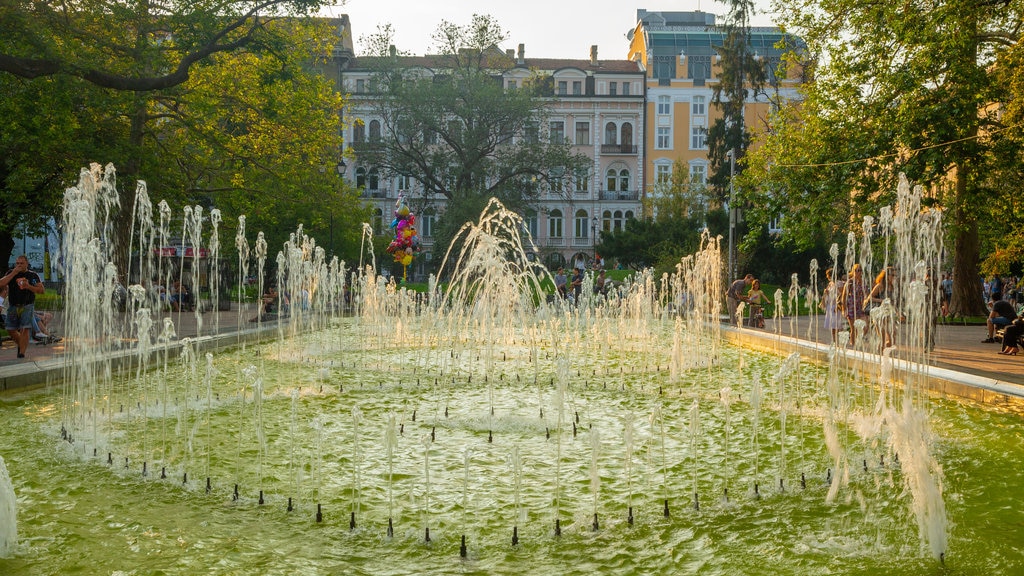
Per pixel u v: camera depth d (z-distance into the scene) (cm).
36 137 1905
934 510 472
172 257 3172
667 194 5753
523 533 505
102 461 687
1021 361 1305
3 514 471
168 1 2092
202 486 610
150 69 2252
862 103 2117
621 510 554
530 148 5253
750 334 1853
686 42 7025
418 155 5284
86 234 970
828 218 2236
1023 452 708
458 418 894
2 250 2636
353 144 5956
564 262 6862
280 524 520
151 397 1021
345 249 4162
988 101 1967
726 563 453
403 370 1347
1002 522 525
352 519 513
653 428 844
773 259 3859
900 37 1959
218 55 2711
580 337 2030
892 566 448
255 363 1432
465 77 5206
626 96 6875
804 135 2284
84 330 972
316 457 705
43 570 439
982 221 2453
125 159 2211
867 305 1508
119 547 475
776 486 616
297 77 2816
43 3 1834
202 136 2680
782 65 2538
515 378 1251
